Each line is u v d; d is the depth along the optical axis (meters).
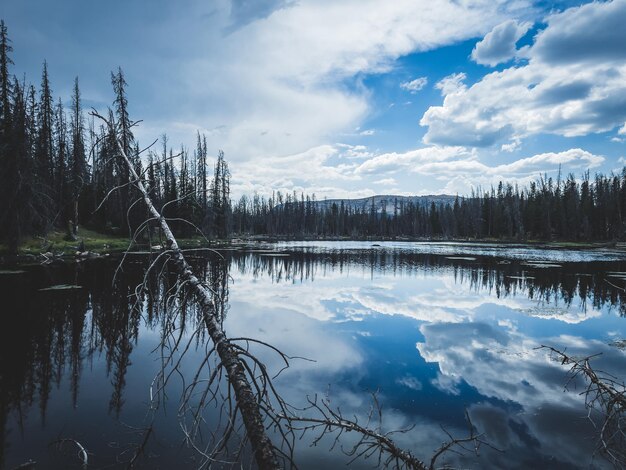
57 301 16.09
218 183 62.72
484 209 100.69
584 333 14.14
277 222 120.56
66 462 5.39
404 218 128.62
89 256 30.33
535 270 32.66
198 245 47.94
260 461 2.80
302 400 8.13
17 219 25.91
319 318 15.62
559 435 6.84
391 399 8.27
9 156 25.52
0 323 13.04
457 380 9.42
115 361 9.88
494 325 15.16
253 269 31.53
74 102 35.50
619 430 4.83
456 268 34.56
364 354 11.31
